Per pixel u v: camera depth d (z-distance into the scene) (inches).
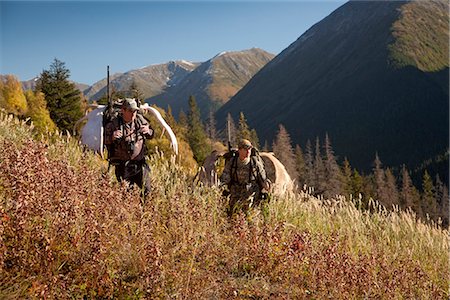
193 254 176.1
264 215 274.8
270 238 215.9
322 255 207.8
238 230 219.1
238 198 276.8
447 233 358.6
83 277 155.3
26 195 154.9
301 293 187.9
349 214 322.0
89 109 277.0
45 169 175.9
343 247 251.6
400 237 329.1
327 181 3110.2
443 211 3100.4
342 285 193.0
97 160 291.9
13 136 299.7
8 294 140.1
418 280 239.5
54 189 169.5
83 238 160.4
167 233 191.3
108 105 255.0
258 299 184.4
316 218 309.0
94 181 205.9
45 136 318.7
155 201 225.0
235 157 282.7
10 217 153.6
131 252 170.9
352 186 3142.2
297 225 285.9
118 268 168.6
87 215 165.8
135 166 249.4
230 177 282.0
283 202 314.8
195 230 201.5
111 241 166.2
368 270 218.8
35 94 1962.4
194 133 2942.9
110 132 247.9
